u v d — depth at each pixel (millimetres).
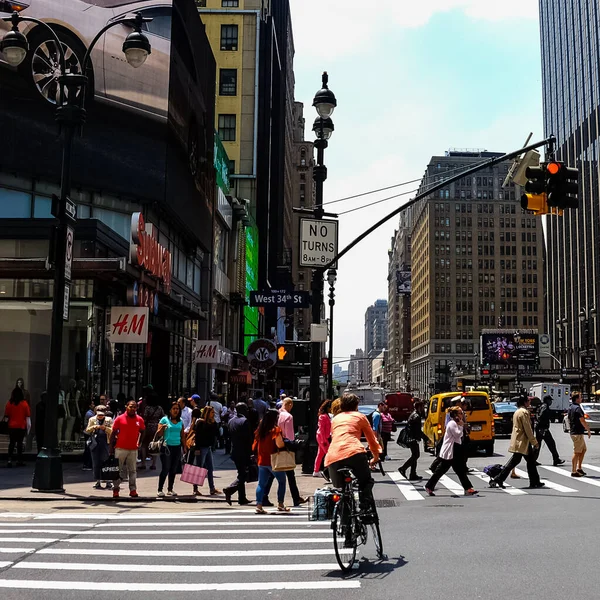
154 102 30516
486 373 99250
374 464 8820
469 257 163500
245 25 66875
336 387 72875
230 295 50469
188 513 13164
